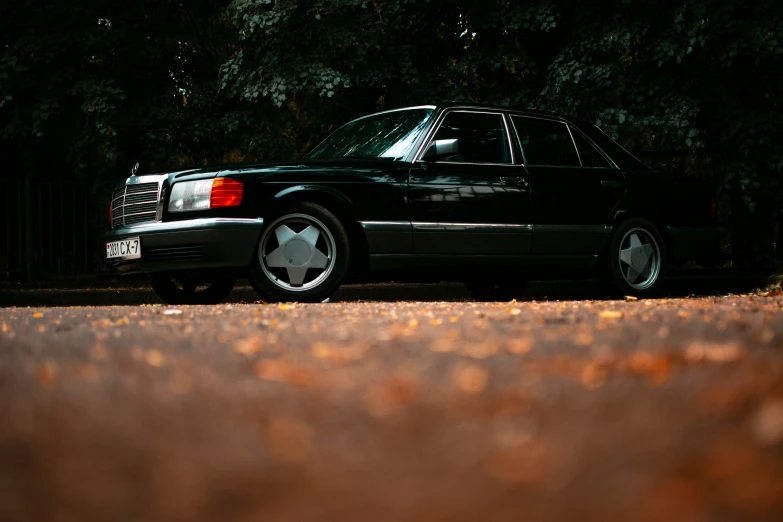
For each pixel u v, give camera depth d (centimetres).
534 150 791
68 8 1228
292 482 117
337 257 698
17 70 1152
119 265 730
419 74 1168
